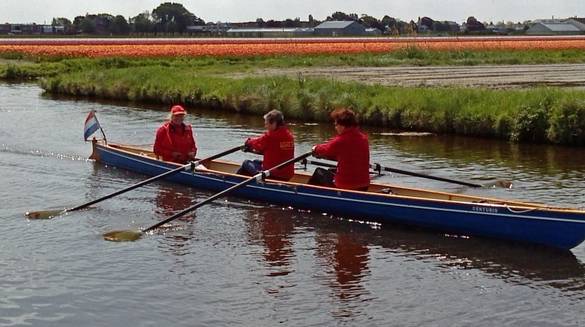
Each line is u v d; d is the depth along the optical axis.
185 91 31.58
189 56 54.22
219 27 162.75
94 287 9.63
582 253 10.92
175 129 16.02
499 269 10.32
